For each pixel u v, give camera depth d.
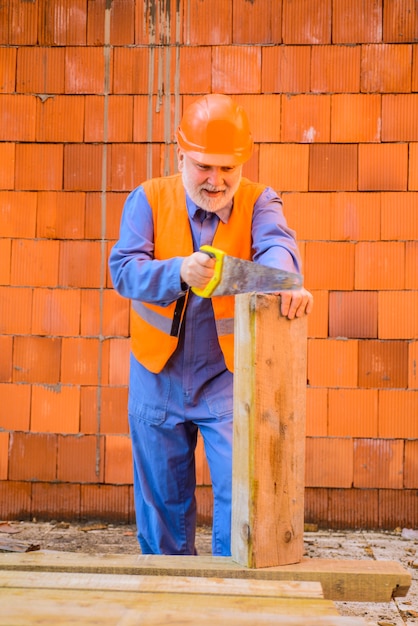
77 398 4.04
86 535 3.82
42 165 4.04
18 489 4.06
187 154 2.33
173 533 2.78
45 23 4.01
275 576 1.79
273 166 3.96
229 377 2.63
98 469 4.04
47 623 1.46
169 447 2.68
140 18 3.98
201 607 1.55
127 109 4.00
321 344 3.96
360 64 3.91
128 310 4.02
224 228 2.52
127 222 2.54
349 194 3.94
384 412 3.94
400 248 3.92
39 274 4.04
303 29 3.92
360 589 1.79
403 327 3.93
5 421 4.06
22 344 4.05
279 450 1.85
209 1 3.95
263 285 1.95
